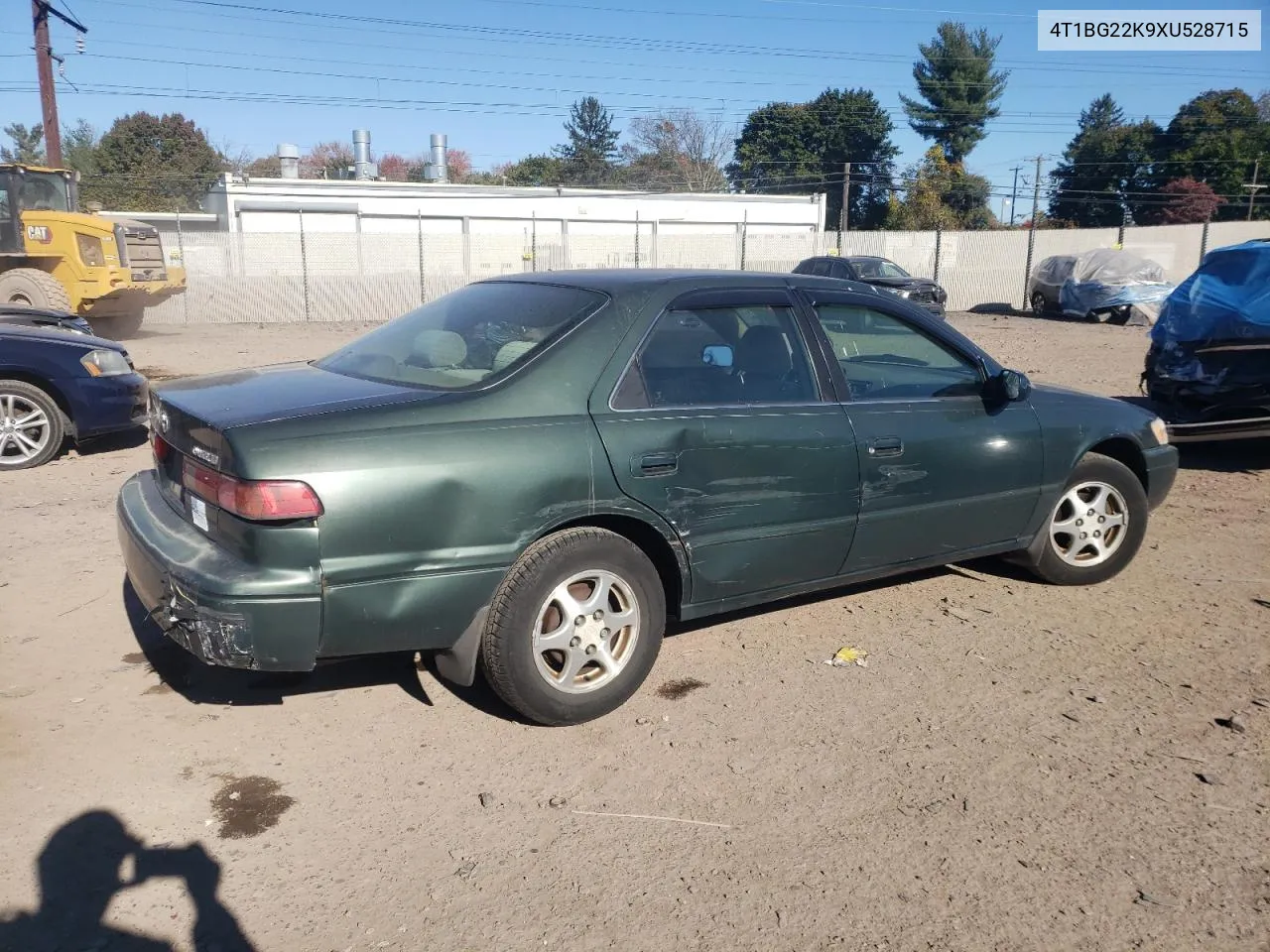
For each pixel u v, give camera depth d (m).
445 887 2.94
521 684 3.65
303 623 3.29
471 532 3.48
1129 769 3.64
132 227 19.98
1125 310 25.67
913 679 4.34
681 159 64.00
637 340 3.95
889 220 54.97
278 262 27.98
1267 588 5.57
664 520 3.90
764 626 4.90
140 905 2.82
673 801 3.39
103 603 4.97
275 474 3.24
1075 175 55.31
